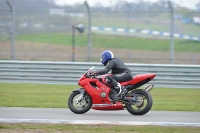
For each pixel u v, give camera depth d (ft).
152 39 421.59
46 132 85.66
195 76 197.77
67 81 205.67
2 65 209.77
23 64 208.23
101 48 398.83
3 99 150.61
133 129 89.25
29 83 208.44
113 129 88.99
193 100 158.10
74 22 412.57
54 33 391.24
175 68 198.49
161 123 96.99
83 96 116.47
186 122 101.55
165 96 170.81
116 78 115.03
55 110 123.24
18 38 387.96
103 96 114.83
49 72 206.49
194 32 434.30
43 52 351.87
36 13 344.69
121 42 414.41
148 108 112.27
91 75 117.19
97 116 112.16
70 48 385.91
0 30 319.47
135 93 114.01
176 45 400.67
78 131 86.69
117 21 452.76
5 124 94.27
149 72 199.72
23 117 106.73
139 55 343.87
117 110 116.78
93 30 436.76
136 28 446.19
